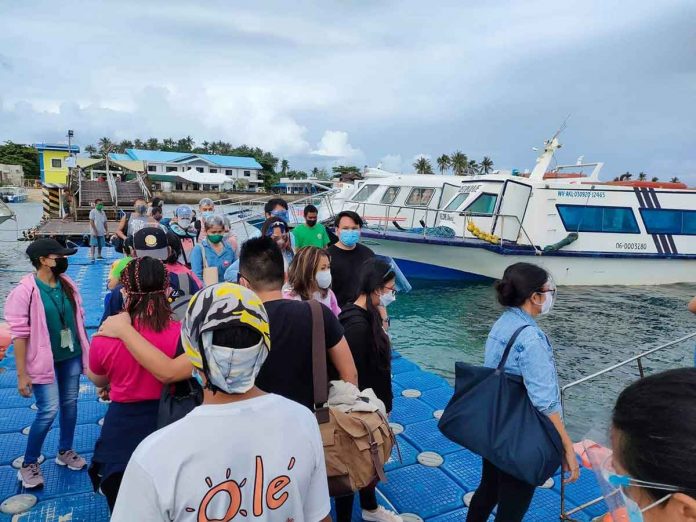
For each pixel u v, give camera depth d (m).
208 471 1.28
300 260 3.54
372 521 3.19
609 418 1.09
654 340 9.89
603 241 14.86
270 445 1.37
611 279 15.06
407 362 6.53
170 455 1.27
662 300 13.38
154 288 2.47
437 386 5.67
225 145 104.31
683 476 0.84
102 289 10.67
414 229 15.66
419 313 11.73
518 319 2.62
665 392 0.92
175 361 2.28
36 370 3.37
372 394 2.56
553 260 14.57
